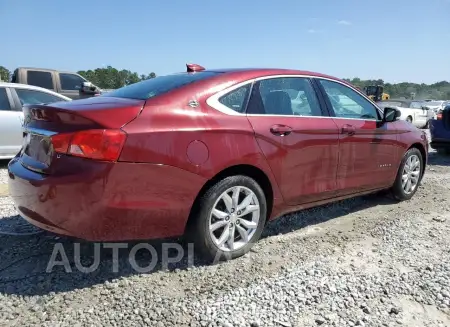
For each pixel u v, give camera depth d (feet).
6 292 9.42
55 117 9.70
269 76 12.48
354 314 9.04
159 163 9.61
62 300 9.18
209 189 10.62
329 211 16.28
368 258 11.87
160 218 9.87
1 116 22.89
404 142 17.01
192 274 10.53
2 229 13.07
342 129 13.76
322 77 14.19
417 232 14.07
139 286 9.87
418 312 9.23
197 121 10.35
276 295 9.66
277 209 12.35
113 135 9.08
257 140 11.33
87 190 8.97
